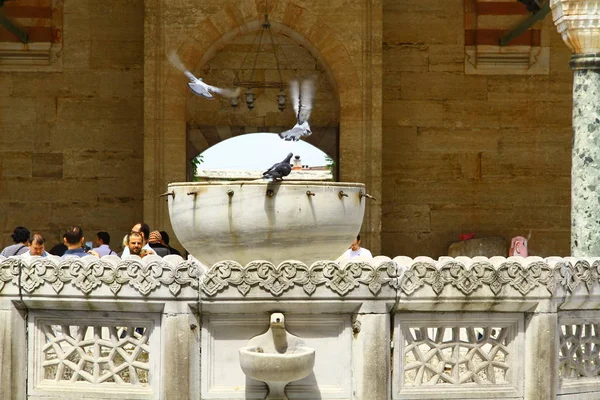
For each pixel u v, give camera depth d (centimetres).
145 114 2639
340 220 1192
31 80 2972
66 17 2972
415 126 3009
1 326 1109
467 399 1116
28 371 1124
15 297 1107
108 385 1105
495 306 1109
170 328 1065
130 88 2988
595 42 1855
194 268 1066
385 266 1077
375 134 2675
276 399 1077
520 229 3017
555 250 3017
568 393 1156
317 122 2920
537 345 1116
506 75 3017
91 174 2983
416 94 3008
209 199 1180
